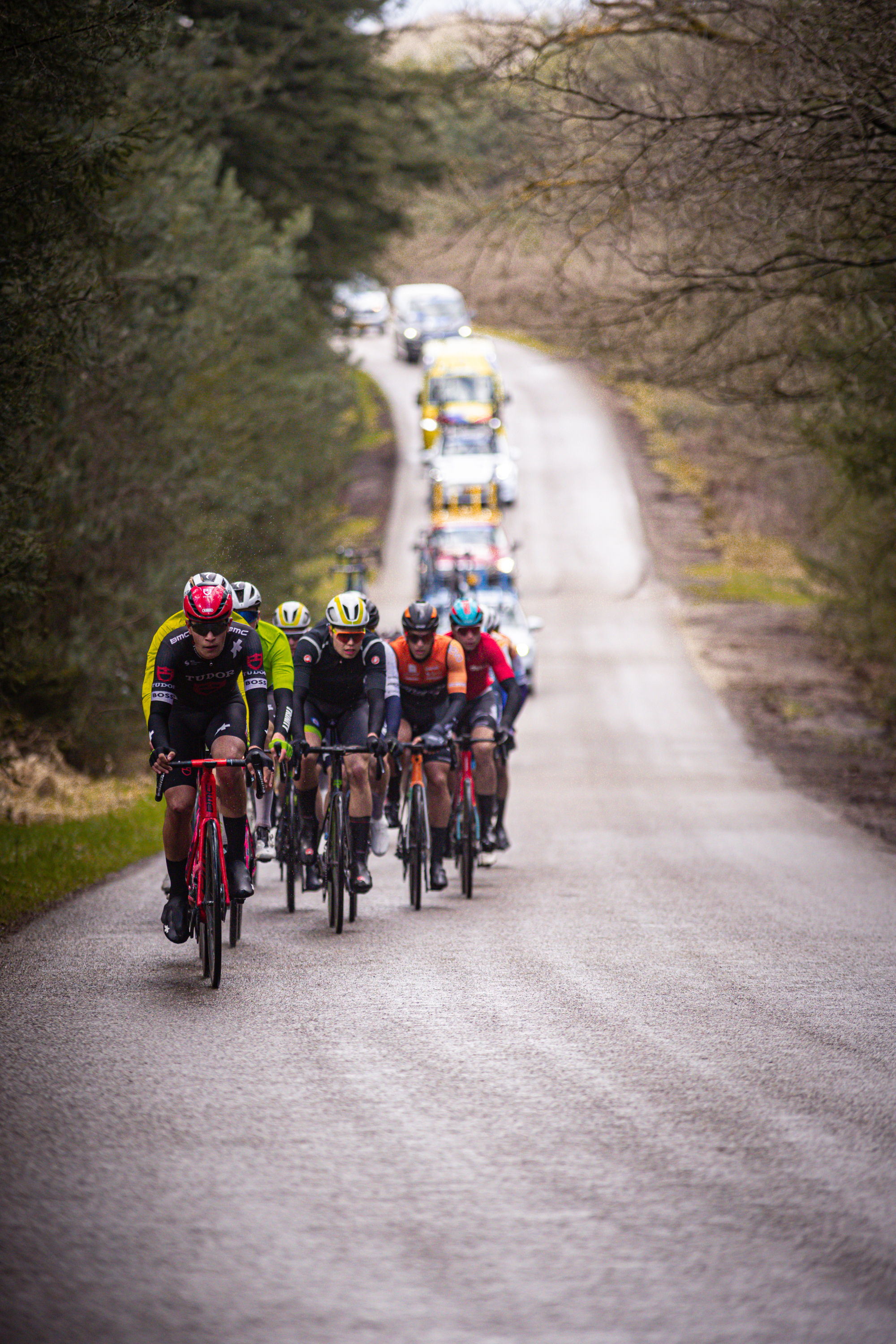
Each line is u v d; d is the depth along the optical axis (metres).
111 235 34.88
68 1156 13.09
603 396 175.00
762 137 36.66
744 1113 14.52
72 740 50.22
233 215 67.12
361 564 57.81
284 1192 12.26
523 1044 17.11
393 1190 12.33
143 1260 10.88
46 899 28.75
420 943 24.17
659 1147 13.45
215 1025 17.89
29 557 31.33
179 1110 14.45
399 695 26.03
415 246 55.31
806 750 62.97
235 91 63.06
